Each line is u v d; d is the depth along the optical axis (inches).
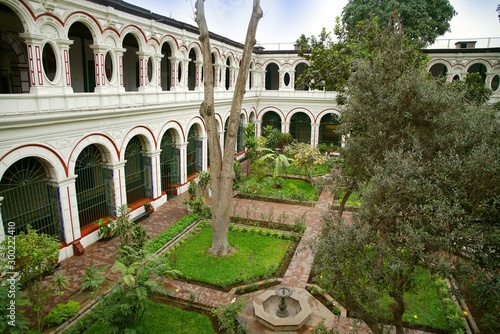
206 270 440.1
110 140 526.9
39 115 410.3
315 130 1128.2
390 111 326.0
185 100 721.0
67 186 461.7
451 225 211.8
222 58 885.2
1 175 378.3
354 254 231.8
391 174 231.9
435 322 347.9
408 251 220.8
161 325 338.0
